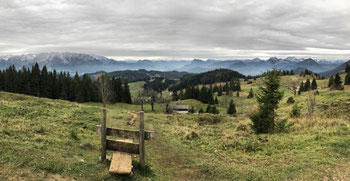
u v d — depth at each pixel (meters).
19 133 11.43
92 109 32.16
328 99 41.12
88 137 15.16
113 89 95.56
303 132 15.41
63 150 10.09
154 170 9.28
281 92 17.84
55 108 27.00
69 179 7.08
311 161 9.10
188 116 42.16
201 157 11.82
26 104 26.44
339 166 8.34
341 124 16.42
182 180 8.62
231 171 9.23
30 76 83.69
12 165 6.87
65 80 93.12
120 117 31.31
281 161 9.74
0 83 79.75
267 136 15.64
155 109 89.31
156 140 16.52
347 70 127.56
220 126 27.20
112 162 8.41
